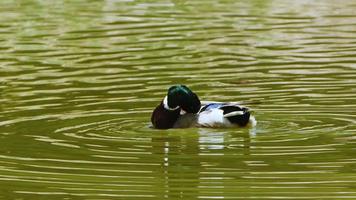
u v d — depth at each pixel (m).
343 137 14.23
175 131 14.91
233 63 20.28
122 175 12.51
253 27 24.72
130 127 15.21
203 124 15.11
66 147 13.96
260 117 15.63
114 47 22.30
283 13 26.95
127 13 27.45
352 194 11.55
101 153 13.59
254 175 12.42
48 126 15.24
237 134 14.64
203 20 25.97
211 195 11.62
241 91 17.67
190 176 12.43
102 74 19.33
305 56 20.84
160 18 26.41
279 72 19.27
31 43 23.08
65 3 29.73
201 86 18.19
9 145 14.11
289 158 13.16
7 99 17.22
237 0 29.62
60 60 20.89
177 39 23.20
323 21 25.47
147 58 20.94
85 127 15.16
